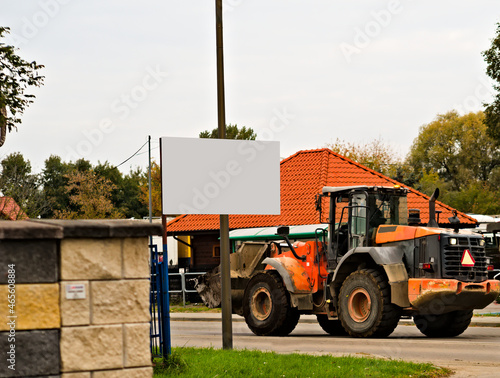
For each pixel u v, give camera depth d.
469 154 83.62
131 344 7.92
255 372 12.38
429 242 20.23
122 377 7.85
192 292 40.25
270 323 22.58
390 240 21.02
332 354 15.93
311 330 25.41
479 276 20.56
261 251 25.91
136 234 7.97
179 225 42.09
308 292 22.42
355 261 21.58
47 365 7.55
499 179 81.44
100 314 7.81
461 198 77.12
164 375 11.91
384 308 20.14
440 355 15.93
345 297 21.05
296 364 13.24
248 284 23.45
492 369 13.52
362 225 21.52
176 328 26.48
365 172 41.81
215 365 12.95
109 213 67.62
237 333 24.34
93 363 7.73
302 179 41.34
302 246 23.02
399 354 16.20
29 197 50.41
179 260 49.44
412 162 85.75
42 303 7.57
